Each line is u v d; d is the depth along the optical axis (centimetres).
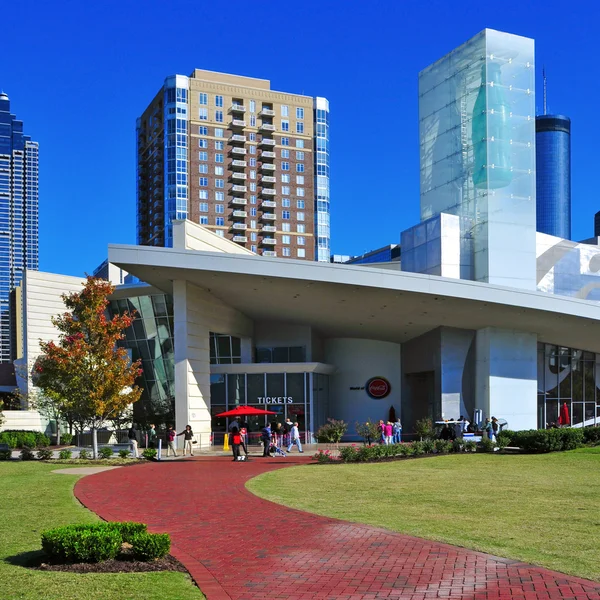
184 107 13162
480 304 4050
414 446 3084
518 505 1620
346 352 5488
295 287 4034
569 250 5716
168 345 5506
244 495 1888
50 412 5191
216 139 13388
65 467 2853
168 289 4384
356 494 1867
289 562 1082
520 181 4891
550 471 2383
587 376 5300
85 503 1750
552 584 919
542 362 5072
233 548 1201
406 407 5344
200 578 981
